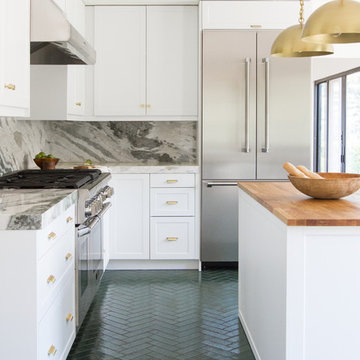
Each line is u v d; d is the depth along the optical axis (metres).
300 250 2.02
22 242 1.99
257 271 2.76
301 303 2.04
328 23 2.15
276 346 2.28
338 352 2.06
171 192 4.67
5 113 2.56
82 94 4.71
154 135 5.27
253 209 2.88
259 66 4.67
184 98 4.83
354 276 2.03
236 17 4.65
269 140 4.71
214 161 4.68
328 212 2.12
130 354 2.86
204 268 4.81
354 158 5.52
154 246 4.70
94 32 4.79
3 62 2.44
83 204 2.84
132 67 4.81
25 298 2.01
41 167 4.04
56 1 3.56
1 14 2.40
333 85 5.91
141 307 3.65
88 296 3.21
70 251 2.71
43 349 2.12
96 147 5.26
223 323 3.35
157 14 4.78
